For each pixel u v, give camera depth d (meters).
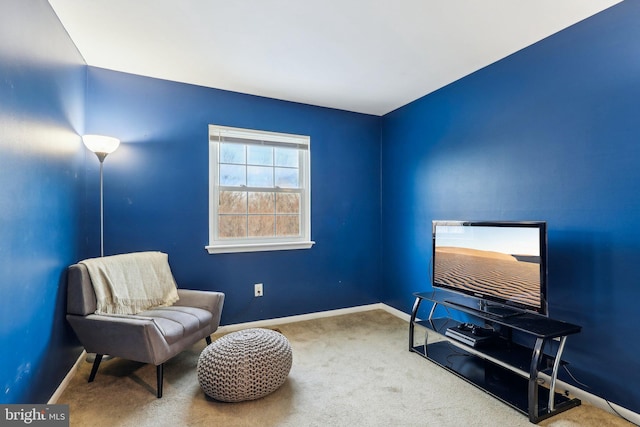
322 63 2.57
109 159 2.71
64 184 2.09
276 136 3.36
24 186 1.52
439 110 3.05
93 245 2.64
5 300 1.36
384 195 3.82
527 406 1.85
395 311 3.63
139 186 2.80
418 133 3.31
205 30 2.11
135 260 2.47
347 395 2.01
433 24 2.03
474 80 2.70
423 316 3.25
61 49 2.01
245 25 2.05
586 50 1.96
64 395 1.98
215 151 3.13
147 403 1.91
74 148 2.30
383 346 2.75
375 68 2.65
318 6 1.86
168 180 2.90
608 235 1.85
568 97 2.05
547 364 1.91
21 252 1.50
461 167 2.82
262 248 3.25
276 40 2.23
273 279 3.32
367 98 3.32
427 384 2.14
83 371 2.27
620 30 1.80
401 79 2.86
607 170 1.86
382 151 3.85
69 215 2.19
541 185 2.20
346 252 3.69
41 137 1.72
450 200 2.93
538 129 2.22
